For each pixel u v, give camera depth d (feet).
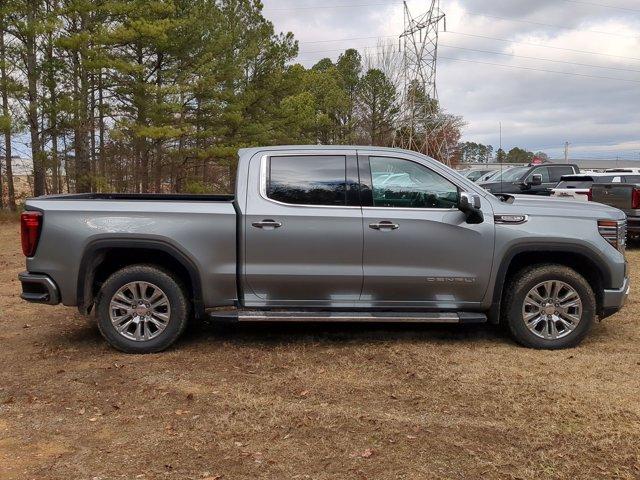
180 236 16.07
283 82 89.45
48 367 15.49
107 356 16.37
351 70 152.15
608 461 10.50
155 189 83.30
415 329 19.11
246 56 79.15
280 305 16.62
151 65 71.46
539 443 11.15
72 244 15.94
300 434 11.57
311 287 16.49
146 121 69.05
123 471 10.18
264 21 88.48
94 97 71.51
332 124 141.28
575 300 16.75
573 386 13.94
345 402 13.11
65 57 66.64
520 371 14.98
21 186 81.20
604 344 17.34
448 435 11.50
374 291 16.62
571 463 10.43
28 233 16.07
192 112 77.00
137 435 11.57
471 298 16.75
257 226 16.19
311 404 13.00
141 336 16.57
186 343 17.56
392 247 16.35
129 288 16.48
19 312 21.35
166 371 15.14
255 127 81.15
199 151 75.77
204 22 72.38
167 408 12.85
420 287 16.60
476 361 15.80
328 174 16.65
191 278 16.33
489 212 16.56
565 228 16.53
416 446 11.06
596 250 16.55
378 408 12.78
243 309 16.58
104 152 81.46
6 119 54.24
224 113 76.28
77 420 12.28
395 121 147.33
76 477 9.99
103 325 16.44
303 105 97.76
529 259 17.42
